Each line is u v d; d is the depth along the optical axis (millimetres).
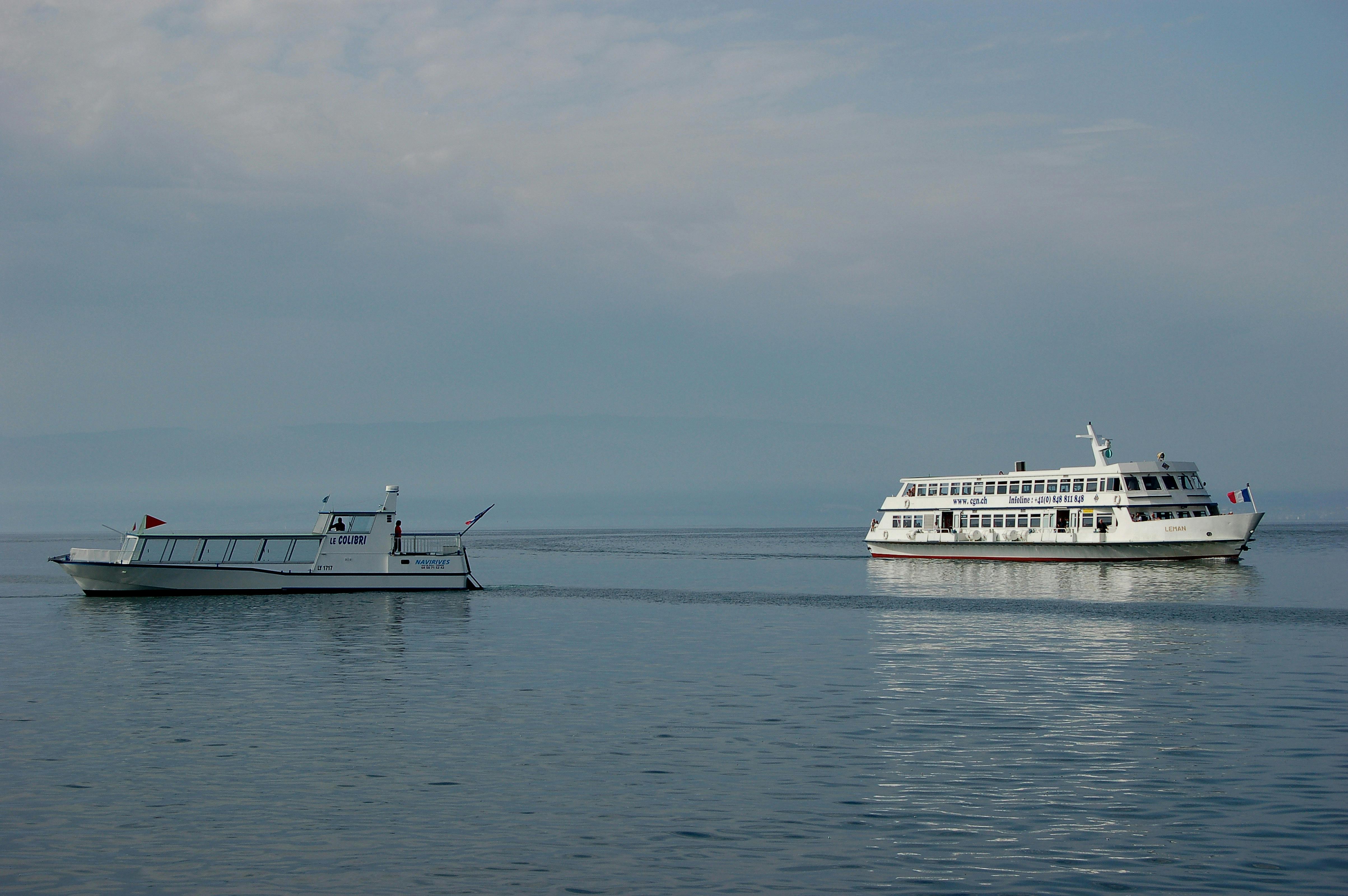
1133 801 28875
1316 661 52781
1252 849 25359
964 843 25859
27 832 26703
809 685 46438
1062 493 122188
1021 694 44062
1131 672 49656
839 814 27969
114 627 68438
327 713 40438
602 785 30562
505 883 23516
